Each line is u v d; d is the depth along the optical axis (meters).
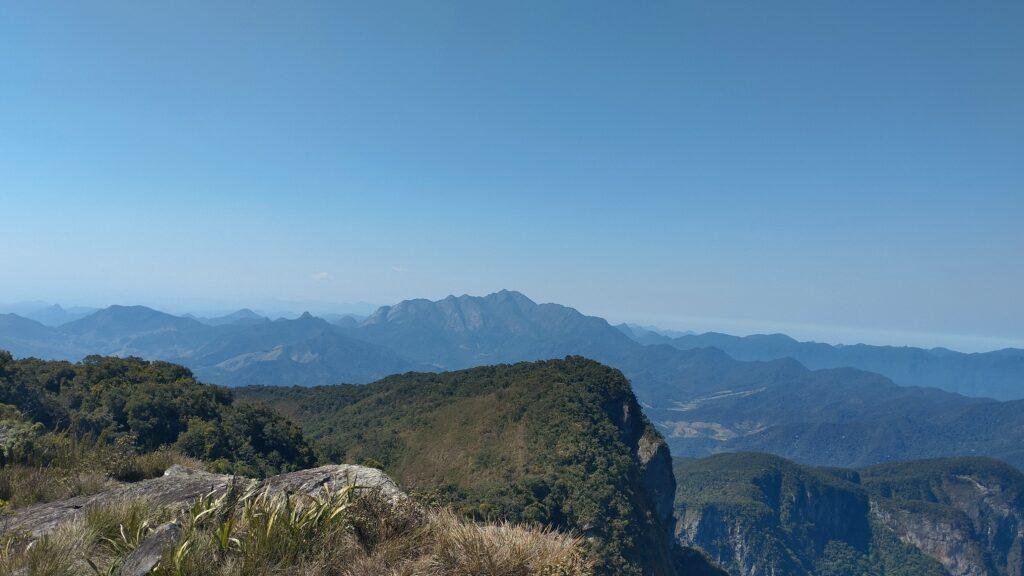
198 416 35.53
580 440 80.62
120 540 4.43
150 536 4.06
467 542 4.33
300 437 42.22
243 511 4.38
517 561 4.24
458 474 80.38
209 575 3.76
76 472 9.11
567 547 4.54
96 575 3.93
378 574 4.02
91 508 5.07
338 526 4.41
